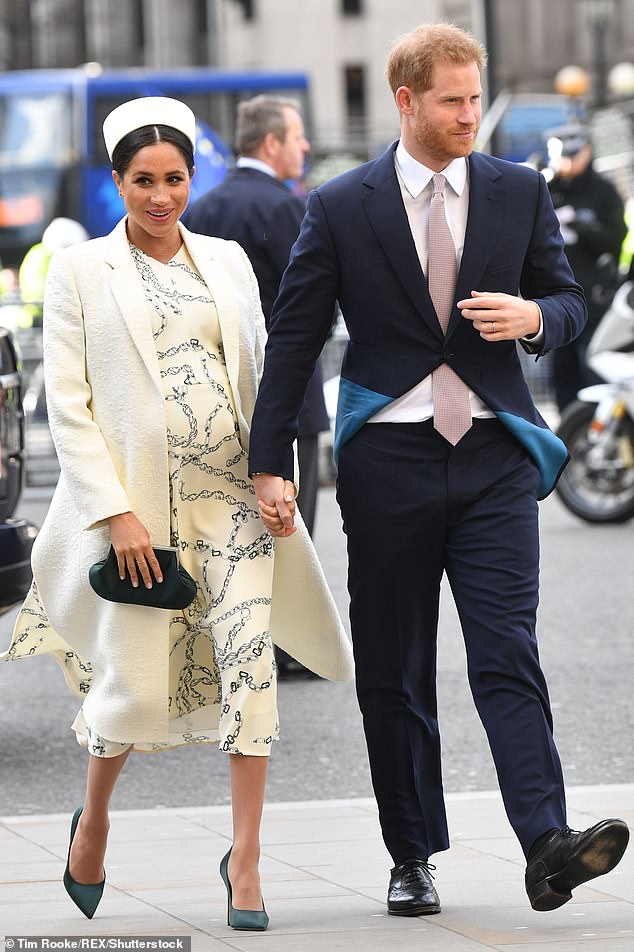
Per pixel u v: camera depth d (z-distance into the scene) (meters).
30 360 30.11
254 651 7.95
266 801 11.23
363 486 8.11
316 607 8.49
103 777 8.16
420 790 8.32
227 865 7.98
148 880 8.96
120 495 7.94
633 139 44.81
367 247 8.03
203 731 8.42
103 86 60.34
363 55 124.38
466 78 7.83
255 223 13.92
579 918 7.92
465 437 8.04
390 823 8.29
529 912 8.07
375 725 8.30
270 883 8.83
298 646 8.69
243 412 8.32
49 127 60.22
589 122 46.09
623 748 12.48
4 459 12.71
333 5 123.75
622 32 102.56
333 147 64.12
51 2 116.00
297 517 8.35
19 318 30.64
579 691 14.46
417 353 8.05
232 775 8.01
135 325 8.04
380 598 8.20
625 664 15.52
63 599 8.30
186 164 8.08
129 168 8.02
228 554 8.11
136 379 8.05
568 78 48.34
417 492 8.04
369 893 8.59
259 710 7.93
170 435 8.08
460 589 8.09
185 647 8.31
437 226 8.00
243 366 8.30
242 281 8.38
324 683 15.09
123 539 7.91
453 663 15.88
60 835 10.11
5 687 15.50
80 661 8.57
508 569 8.00
